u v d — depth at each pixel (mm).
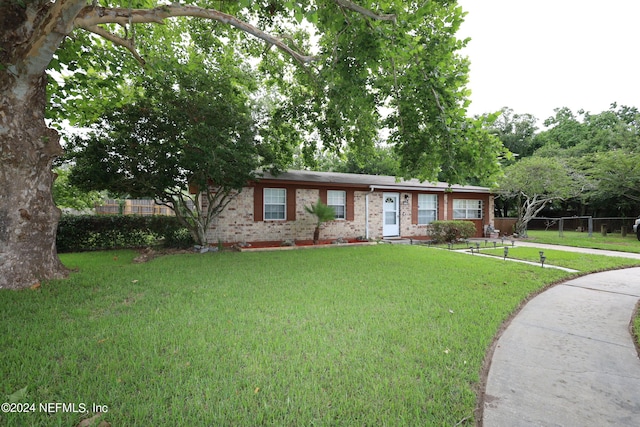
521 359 3018
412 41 6422
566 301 5023
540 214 24203
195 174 8836
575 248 11859
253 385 2365
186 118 8312
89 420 1941
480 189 16625
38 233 5391
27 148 5203
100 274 5949
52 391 2236
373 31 5930
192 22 8945
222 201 10102
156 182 8508
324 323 3672
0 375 2387
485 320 3893
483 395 2391
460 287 5465
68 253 9578
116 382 2355
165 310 4066
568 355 3115
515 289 5457
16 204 5102
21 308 3990
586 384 2572
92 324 3518
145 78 8281
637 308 4656
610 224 19000
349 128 10414
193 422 1939
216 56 9914
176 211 9773
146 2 7500
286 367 2635
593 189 17516
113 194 9602
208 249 9758
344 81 6875
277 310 4102
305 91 10602
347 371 2602
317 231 11836
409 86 7434
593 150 20641
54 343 3000
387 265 7430
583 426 2031
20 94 5121
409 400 2236
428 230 13969
